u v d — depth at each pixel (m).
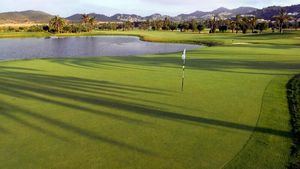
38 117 13.21
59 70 27.69
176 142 10.51
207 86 20.16
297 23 171.50
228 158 9.30
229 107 14.96
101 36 136.88
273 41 77.94
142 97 16.88
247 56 41.91
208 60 36.81
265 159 9.20
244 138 10.89
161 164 8.89
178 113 13.88
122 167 8.69
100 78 23.16
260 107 14.98
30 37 129.00
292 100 16.22
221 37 103.31
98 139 10.72
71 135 11.08
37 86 19.94
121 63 33.47
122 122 12.56
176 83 21.11
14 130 11.58
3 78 23.06
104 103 15.52
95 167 8.67
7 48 75.12
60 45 85.75
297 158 9.21
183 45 81.56
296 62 34.75
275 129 11.80
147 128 11.88
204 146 10.19
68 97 16.81
